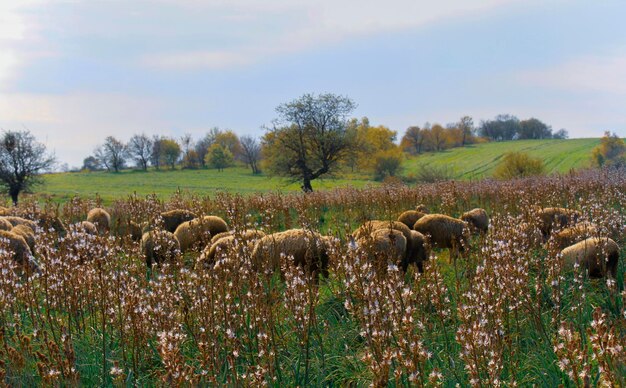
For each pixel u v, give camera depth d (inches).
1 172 2041.1
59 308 350.0
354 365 327.9
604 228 465.1
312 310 316.5
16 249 518.3
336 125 2253.9
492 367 239.5
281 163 2282.2
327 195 1077.8
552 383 284.5
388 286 285.6
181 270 351.3
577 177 1087.0
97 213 800.9
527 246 455.5
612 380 203.8
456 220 583.2
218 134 5989.2
